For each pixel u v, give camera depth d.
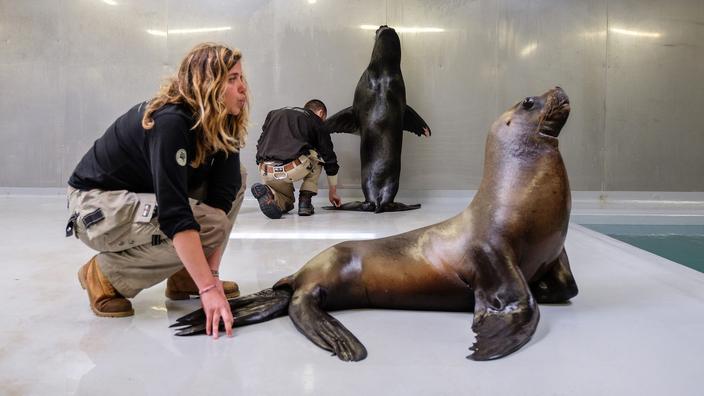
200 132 2.42
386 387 1.92
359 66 7.83
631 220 6.65
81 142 8.05
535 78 7.77
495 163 2.67
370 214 6.35
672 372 2.02
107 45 7.91
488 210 2.61
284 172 6.00
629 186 7.81
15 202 7.32
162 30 7.88
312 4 7.79
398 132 6.85
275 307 2.65
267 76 7.90
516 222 2.54
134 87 7.95
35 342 2.37
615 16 7.64
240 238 4.77
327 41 7.82
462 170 7.91
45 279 3.39
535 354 2.19
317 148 6.32
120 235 2.54
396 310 2.76
